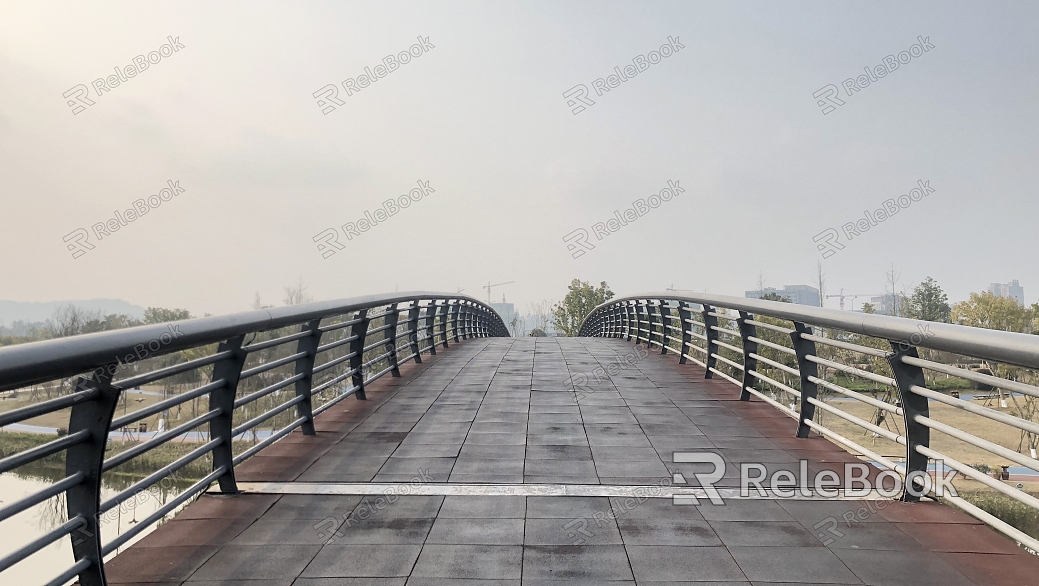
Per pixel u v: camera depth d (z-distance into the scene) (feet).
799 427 18.63
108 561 10.37
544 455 16.72
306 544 11.07
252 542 11.16
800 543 11.07
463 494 13.64
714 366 30.04
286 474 15.07
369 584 9.62
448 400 24.53
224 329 12.10
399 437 18.67
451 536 11.41
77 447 8.90
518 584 9.61
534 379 30.07
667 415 21.76
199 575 9.90
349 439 18.44
